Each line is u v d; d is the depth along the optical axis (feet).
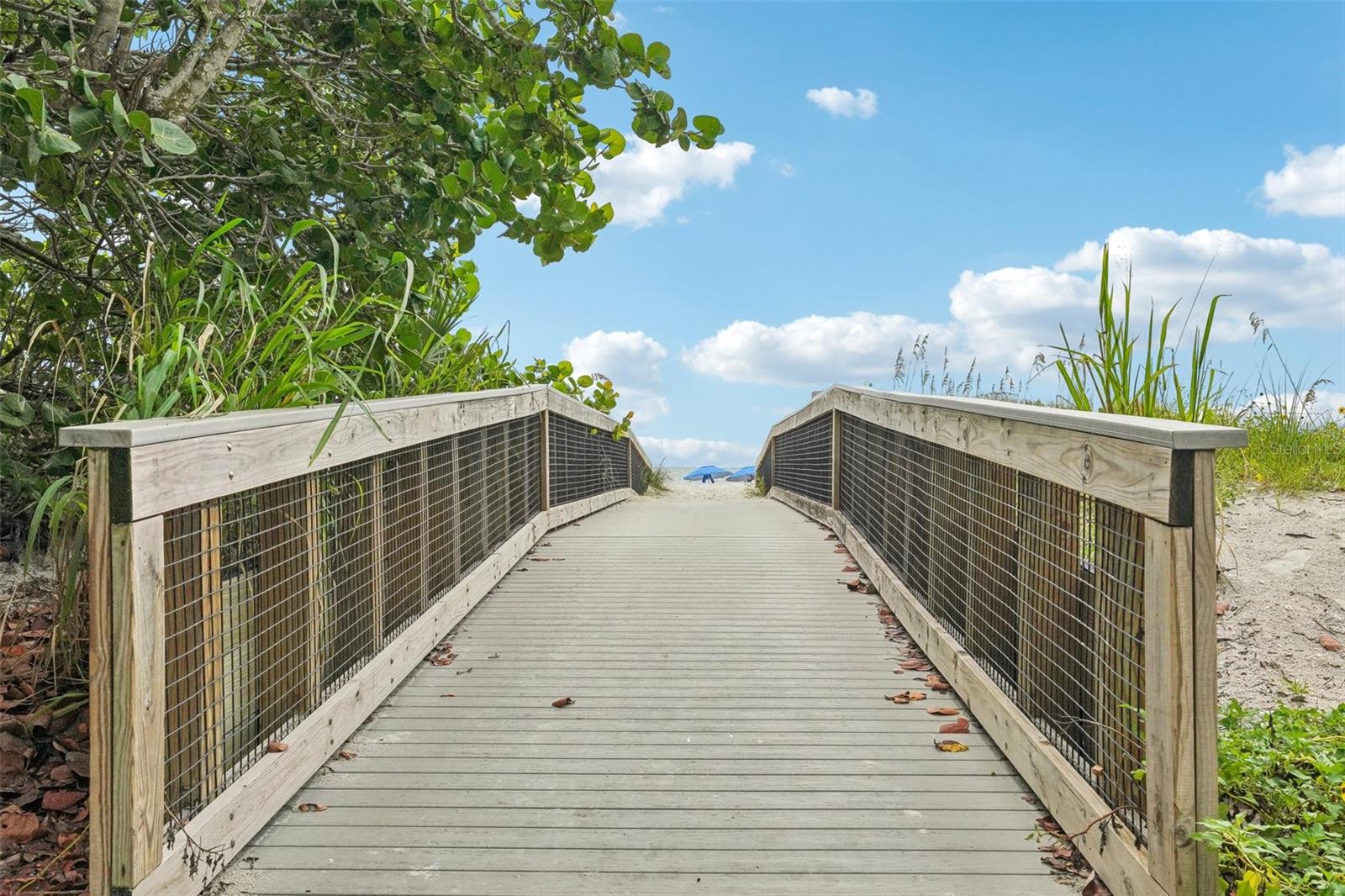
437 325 18.60
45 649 9.85
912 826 7.87
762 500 39.09
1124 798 6.81
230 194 14.07
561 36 13.53
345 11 13.58
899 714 10.61
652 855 7.38
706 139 14.06
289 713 8.73
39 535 12.70
